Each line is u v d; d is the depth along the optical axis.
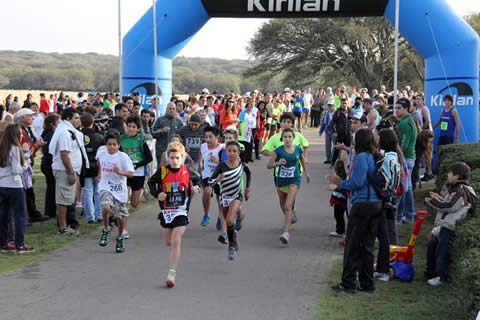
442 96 13.58
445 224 6.05
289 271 6.77
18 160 7.39
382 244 6.34
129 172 7.65
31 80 130.50
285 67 53.81
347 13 13.89
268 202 11.19
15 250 7.54
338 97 27.64
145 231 8.88
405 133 8.72
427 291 5.94
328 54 52.84
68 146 8.30
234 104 16.50
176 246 6.23
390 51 51.78
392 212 6.78
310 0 13.73
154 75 15.09
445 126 13.04
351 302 5.64
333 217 9.89
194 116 10.43
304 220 9.66
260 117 18.23
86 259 7.28
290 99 27.11
